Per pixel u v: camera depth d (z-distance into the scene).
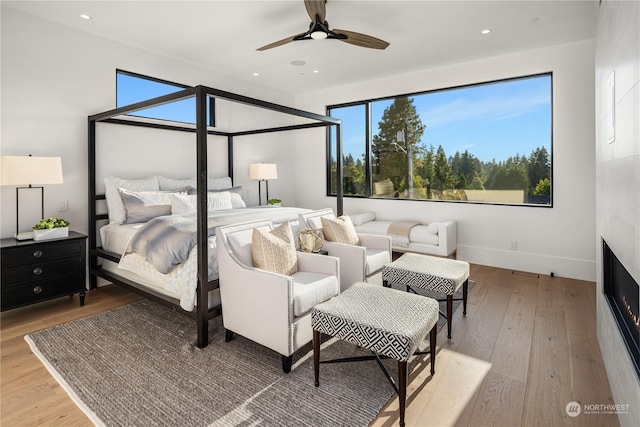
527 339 2.55
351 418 1.73
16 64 3.19
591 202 3.94
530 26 3.52
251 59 4.50
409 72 5.08
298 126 4.34
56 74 3.44
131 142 4.08
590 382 2.02
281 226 2.78
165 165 4.45
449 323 2.57
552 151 4.15
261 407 1.82
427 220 5.16
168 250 2.63
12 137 3.19
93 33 3.68
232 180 5.33
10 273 2.84
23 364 2.24
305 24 3.49
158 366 2.20
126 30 3.61
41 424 1.70
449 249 4.47
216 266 2.64
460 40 3.88
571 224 4.07
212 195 4.25
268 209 4.22
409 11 3.20
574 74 3.95
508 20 3.39
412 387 1.99
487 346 2.45
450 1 3.04
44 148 3.38
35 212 3.37
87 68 3.66
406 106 5.32
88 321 2.90
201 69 4.79
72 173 3.59
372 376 2.10
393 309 1.95
